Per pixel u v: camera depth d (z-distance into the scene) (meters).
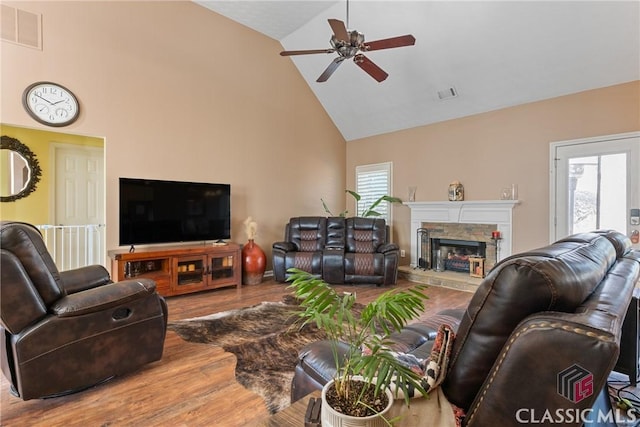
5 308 1.71
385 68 5.03
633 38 3.37
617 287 1.02
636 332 1.94
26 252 1.78
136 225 4.01
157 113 4.32
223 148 4.99
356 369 0.84
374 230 5.57
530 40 3.82
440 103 5.15
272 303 3.92
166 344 2.72
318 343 1.47
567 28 3.55
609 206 3.85
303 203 6.14
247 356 2.51
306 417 0.94
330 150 6.62
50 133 4.70
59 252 4.77
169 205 4.29
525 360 0.72
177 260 4.12
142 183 4.06
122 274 3.74
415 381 0.89
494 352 0.87
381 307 0.86
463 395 0.94
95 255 4.97
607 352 0.63
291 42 5.54
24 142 4.49
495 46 4.06
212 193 4.70
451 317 2.08
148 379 2.16
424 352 1.43
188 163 4.61
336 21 2.80
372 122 6.21
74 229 4.90
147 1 4.22
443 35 4.23
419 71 4.84
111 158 3.96
